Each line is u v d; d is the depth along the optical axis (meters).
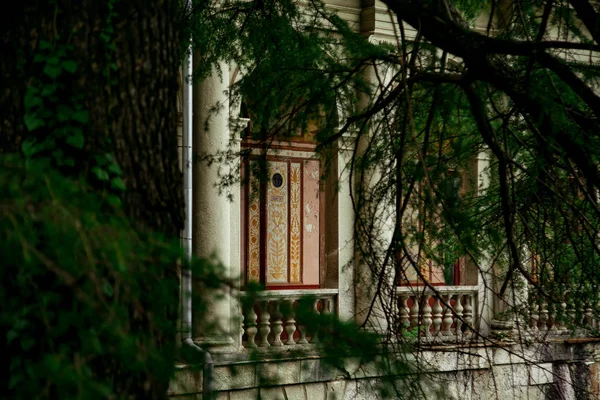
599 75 11.41
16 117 7.28
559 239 14.30
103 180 7.23
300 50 12.98
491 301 25.86
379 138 13.43
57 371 5.06
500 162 11.27
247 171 14.69
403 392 8.85
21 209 5.22
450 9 11.43
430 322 24.77
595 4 11.80
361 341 7.21
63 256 5.21
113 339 5.60
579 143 11.24
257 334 22.69
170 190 7.75
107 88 7.41
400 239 11.84
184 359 6.72
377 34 24.22
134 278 5.69
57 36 7.34
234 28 14.50
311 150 24.66
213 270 6.38
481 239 14.15
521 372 24.61
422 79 11.52
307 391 21.17
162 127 7.73
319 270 24.83
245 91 13.41
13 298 6.16
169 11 7.88
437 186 12.80
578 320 14.38
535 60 10.90
